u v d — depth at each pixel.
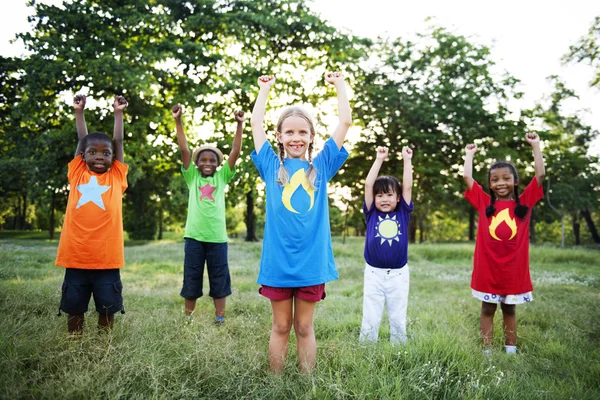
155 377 2.25
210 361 2.56
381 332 3.97
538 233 42.69
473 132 22.62
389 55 24.55
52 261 9.18
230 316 4.38
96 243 3.05
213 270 4.27
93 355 2.53
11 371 2.24
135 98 18.64
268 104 20.19
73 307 3.04
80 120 3.37
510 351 3.52
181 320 3.51
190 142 18.59
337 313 4.53
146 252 13.33
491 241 3.78
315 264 2.61
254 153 2.91
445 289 7.07
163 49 17.48
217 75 18.70
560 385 2.60
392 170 24.61
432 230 46.69
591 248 23.47
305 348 2.65
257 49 19.31
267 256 2.66
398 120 22.28
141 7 18.42
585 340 3.66
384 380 2.41
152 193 29.06
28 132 20.12
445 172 24.00
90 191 3.12
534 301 5.61
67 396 2.08
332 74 3.03
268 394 2.26
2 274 6.25
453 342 3.06
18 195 38.00
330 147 2.89
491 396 2.38
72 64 16.64
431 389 2.36
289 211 2.62
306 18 19.41
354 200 25.94
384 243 3.65
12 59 20.84
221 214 4.38
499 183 3.85
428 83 24.20
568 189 26.12
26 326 2.89
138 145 17.58
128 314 3.72
